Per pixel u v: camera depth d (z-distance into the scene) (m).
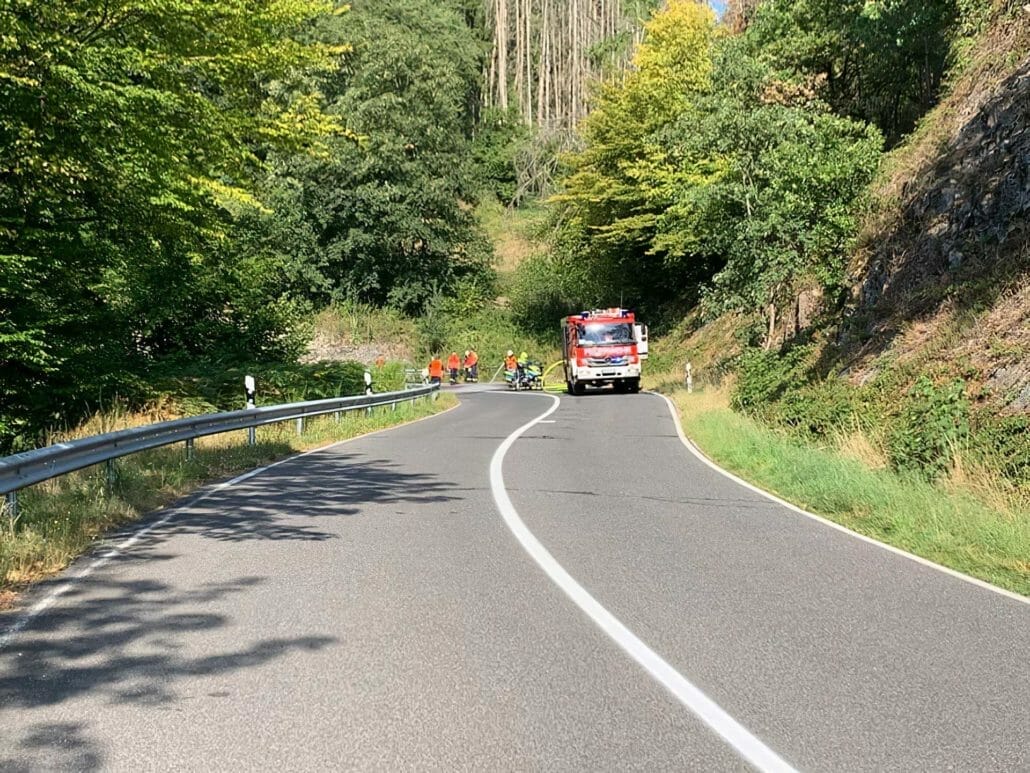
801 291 28.20
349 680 5.03
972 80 22.53
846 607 6.64
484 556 8.20
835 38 29.27
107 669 5.17
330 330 52.78
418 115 55.97
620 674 5.16
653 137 36.91
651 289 54.44
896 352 17.23
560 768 3.93
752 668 5.28
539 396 37.94
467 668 5.24
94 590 6.93
